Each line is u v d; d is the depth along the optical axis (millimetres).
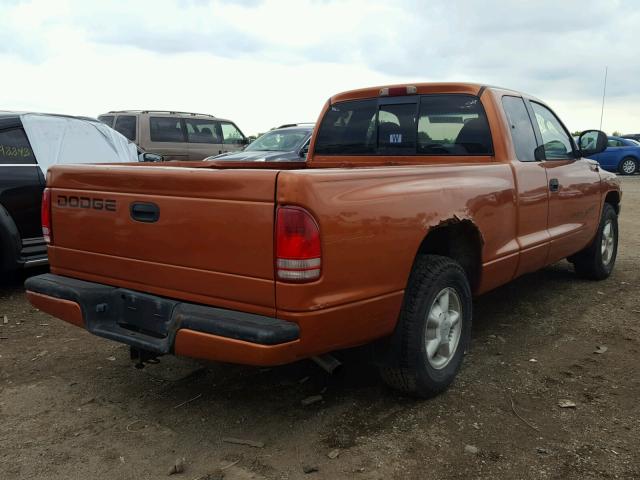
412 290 3309
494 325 4957
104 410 3420
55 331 4801
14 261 5676
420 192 3268
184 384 3785
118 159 7094
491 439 3070
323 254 2686
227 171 2764
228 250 2791
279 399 3555
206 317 2787
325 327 2752
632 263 7496
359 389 3688
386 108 4875
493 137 4336
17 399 3555
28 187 5805
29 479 2725
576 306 5508
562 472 2768
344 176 2832
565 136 5617
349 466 2824
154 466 2840
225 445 3031
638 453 2934
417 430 3164
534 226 4625
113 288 3320
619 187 6520
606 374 3928
